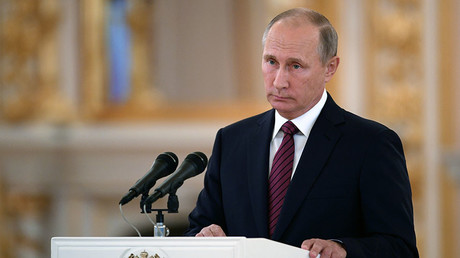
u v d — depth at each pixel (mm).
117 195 20234
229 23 20062
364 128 8211
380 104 19828
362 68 19875
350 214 7988
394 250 7648
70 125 20109
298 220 7980
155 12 20328
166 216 20297
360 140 8117
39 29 19938
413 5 19906
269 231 8141
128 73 20344
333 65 8195
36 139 19938
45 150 20047
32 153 20109
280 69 7910
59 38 20078
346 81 19953
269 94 8055
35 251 20188
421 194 19984
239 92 20125
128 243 6816
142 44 20359
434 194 19906
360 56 19891
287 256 6871
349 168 8023
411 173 19891
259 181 8281
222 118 20172
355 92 19906
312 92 7992
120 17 20328
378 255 7484
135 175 20109
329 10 19922
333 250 7172
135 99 20359
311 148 8164
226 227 8617
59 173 20109
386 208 7848
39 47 19953
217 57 20172
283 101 8008
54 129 20000
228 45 20109
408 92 19859
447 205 19859
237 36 20062
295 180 8078
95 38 20219
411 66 19891
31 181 20172
